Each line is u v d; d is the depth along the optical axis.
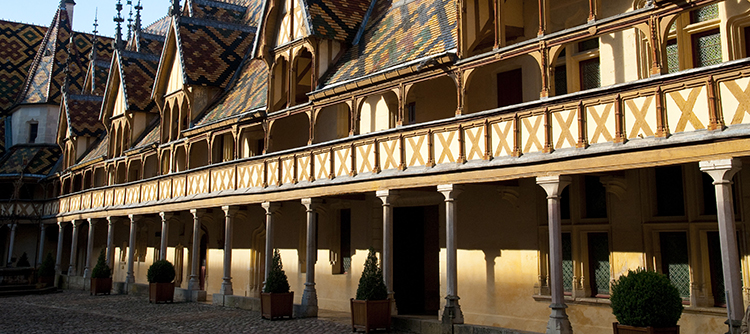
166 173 29.97
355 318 15.88
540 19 13.71
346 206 22.03
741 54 12.72
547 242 15.63
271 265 21.11
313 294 19.42
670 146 11.09
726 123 10.51
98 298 27.53
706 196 13.20
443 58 15.41
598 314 14.41
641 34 14.23
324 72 20.88
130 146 33.47
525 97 16.42
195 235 25.17
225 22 30.81
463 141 14.88
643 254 13.88
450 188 14.98
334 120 21.97
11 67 53.62
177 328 17.00
